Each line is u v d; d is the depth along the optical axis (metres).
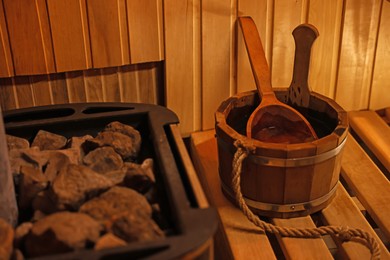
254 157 1.44
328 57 1.93
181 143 1.22
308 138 1.58
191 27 1.77
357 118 1.99
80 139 1.34
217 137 1.55
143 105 1.42
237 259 1.40
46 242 0.92
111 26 1.67
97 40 1.68
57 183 1.07
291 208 1.51
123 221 0.97
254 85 1.93
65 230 0.92
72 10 1.61
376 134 1.90
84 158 1.25
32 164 1.22
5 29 1.57
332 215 1.56
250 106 1.74
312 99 1.68
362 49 1.94
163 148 1.19
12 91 1.68
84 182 1.08
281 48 1.89
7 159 1.07
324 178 1.49
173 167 1.11
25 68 1.64
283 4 1.81
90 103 1.44
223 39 1.82
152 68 1.83
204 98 1.90
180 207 0.98
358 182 1.70
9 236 0.93
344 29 1.89
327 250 1.43
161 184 1.18
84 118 1.37
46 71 1.66
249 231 1.50
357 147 1.88
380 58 1.97
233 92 1.93
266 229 1.46
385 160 1.77
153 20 1.72
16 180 1.20
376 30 1.92
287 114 1.62
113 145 1.29
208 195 1.70
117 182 1.16
